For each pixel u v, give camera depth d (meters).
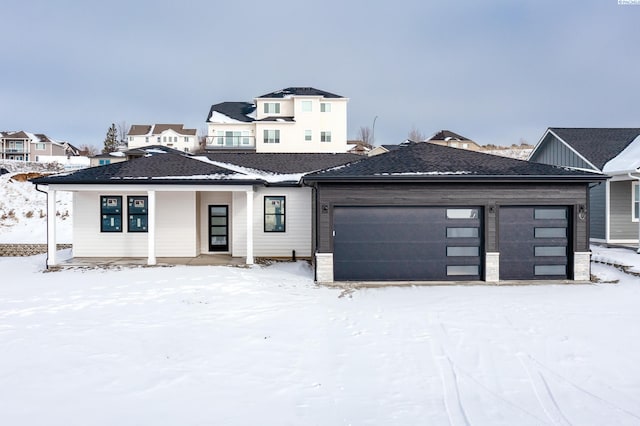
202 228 17.33
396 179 12.02
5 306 9.45
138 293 10.55
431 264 12.48
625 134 20.14
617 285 11.81
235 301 10.00
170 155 16.94
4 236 21.95
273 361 6.48
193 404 5.12
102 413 4.88
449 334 7.70
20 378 5.80
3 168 40.03
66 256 17.48
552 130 20.70
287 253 16.59
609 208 17.17
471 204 12.37
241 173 15.38
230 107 47.06
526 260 12.54
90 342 7.23
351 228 12.48
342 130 42.84
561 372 6.08
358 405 5.15
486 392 5.49
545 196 12.41
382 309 9.43
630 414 4.93
